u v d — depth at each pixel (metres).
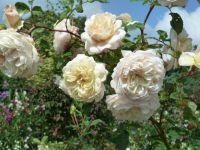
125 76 0.46
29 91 2.43
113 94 0.50
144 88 0.46
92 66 0.49
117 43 0.50
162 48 0.58
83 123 1.26
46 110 2.44
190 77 0.56
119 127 0.57
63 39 0.57
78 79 0.49
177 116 1.05
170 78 0.57
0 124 2.02
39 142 1.09
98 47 0.50
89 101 0.49
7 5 0.58
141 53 0.46
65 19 0.58
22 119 2.10
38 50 0.59
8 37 0.51
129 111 0.48
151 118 0.60
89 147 1.17
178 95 0.57
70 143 1.25
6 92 2.10
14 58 0.51
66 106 2.49
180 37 0.56
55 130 2.38
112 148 1.74
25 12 0.58
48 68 2.44
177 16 0.56
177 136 0.64
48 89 2.49
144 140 1.31
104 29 0.50
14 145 2.01
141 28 0.58
